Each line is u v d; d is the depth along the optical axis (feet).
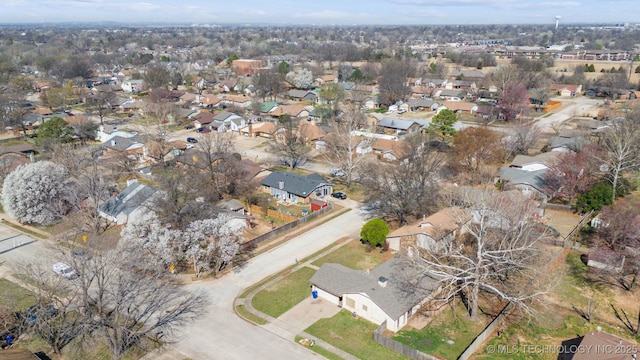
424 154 202.69
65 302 128.88
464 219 156.66
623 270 144.36
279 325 122.42
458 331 118.62
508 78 440.86
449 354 109.91
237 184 209.15
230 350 112.68
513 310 126.31
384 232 161.48
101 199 193.06
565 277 143.64
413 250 148.56
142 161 264.52
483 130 230.48
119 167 244.01
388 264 139.23
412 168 186.80
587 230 175.22
